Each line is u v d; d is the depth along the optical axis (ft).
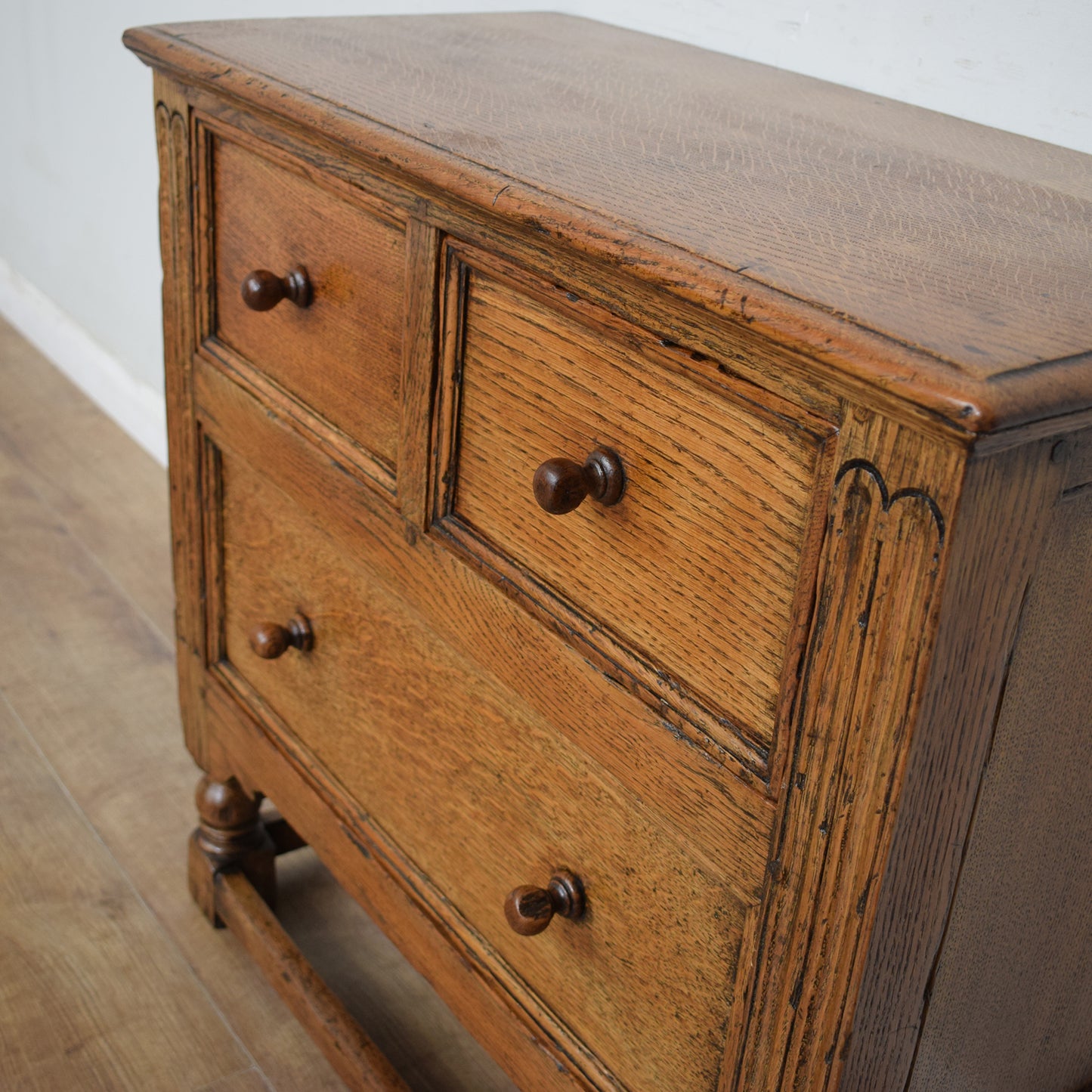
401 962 4.58
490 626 2.73
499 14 4.29
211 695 4.19
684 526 2.17
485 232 2.39
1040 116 3.24
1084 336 1.77
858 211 2.33
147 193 7.36
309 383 3.21
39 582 6.61
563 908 2.68
